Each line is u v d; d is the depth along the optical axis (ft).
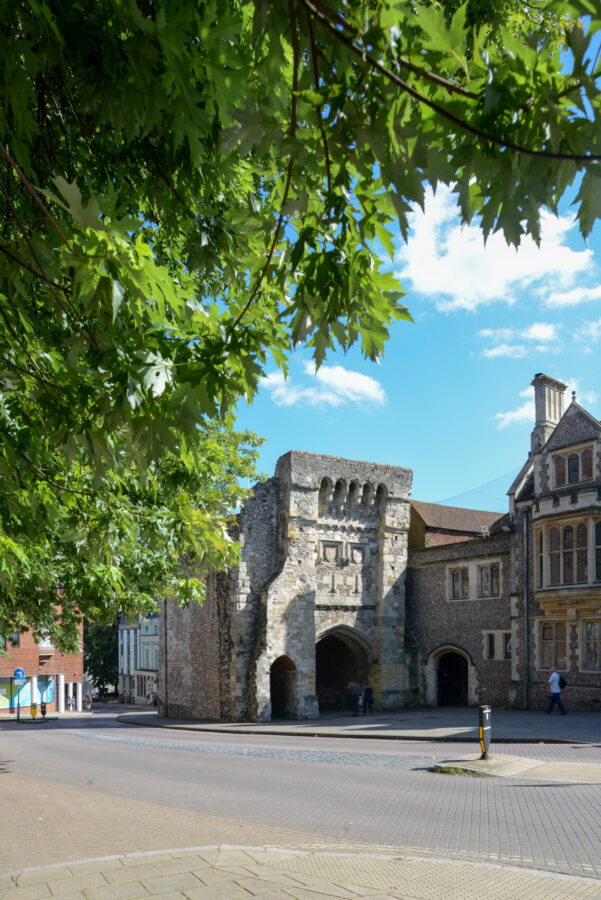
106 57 9.36
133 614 44.04
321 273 9.89
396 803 36.70
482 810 34.14
